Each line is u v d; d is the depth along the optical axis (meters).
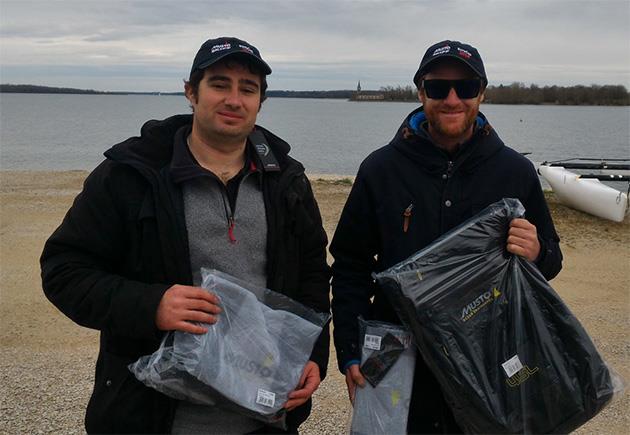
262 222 2.31
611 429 4.02
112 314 2.05
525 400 2.21
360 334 2.58
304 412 2.45
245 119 2.24
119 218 2.17
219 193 2.26
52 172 19.52
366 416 2.44
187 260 2.19
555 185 12.81
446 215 2.50
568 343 2.26
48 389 4.54
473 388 2.18
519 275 2.32
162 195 2.16
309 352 2.27
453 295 2.25
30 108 151.12
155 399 2.15
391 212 2.56
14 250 8.93
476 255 2.31
